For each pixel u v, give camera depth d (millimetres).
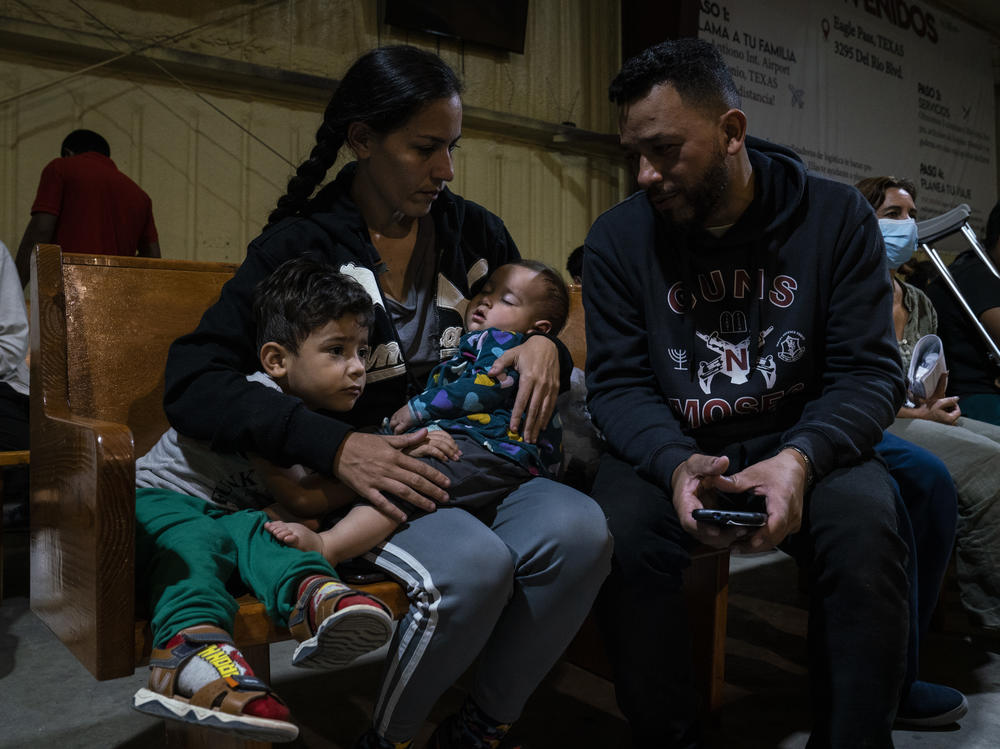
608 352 1768
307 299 1423
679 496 1445
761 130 6762
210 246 4703
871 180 2805
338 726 1831
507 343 1631
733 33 6492
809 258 1668
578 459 1951
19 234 4117
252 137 4820
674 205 1637
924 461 1994
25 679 2066
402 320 1702
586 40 6406
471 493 1458
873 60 7820
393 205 1636
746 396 1675
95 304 1680
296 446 1346
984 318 2908
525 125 5891
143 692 1100
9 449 2539
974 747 1774
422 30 5410
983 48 9406
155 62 4410
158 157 4512
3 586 2727
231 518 1346
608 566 1426
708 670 1856
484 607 1285
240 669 1079
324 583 1192
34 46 4125
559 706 1984
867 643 1405
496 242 1903
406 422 1556
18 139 4109
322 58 5074
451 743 1459
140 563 1268
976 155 9273
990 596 2256
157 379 1716
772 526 1359
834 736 1419
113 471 1159
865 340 1632
